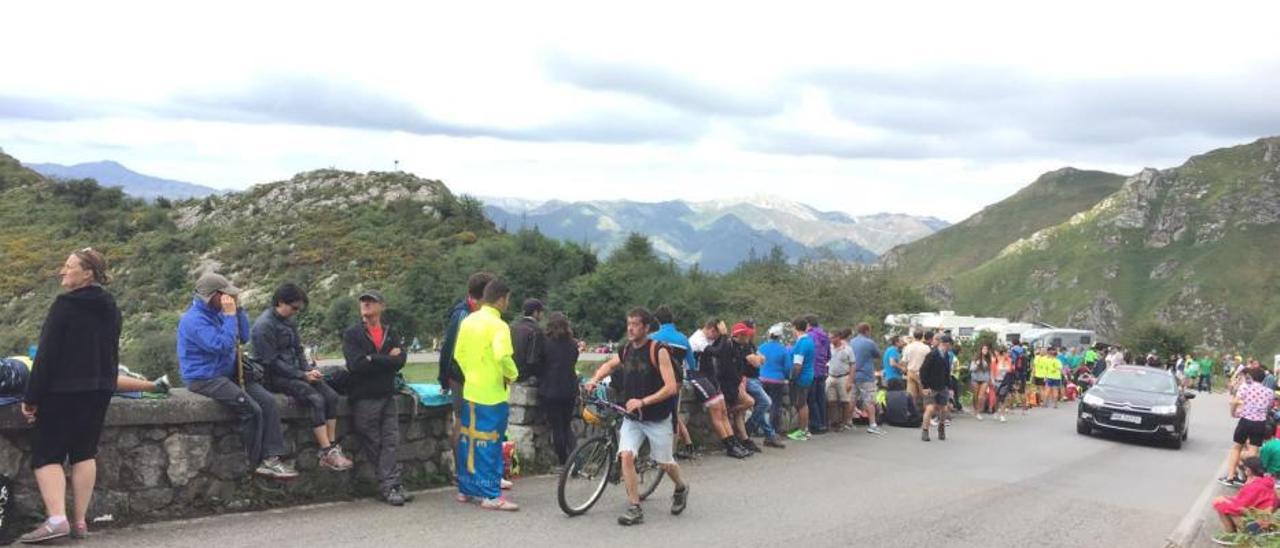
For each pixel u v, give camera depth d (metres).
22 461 5.95
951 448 14.22
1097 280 147.38
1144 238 154.62
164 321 61.44
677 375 7.79
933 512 8.98
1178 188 160.00
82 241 94.50
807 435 14.41
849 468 11.52
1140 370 18.59
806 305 46.66
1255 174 155.38
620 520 7.57
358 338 7.64
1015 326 48.50
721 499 9.03
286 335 7.38
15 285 77.62
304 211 104.50
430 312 72.38
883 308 47.16
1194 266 140.12
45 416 5.70
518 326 9.54
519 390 9.87
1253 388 12.05
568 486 7.76
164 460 6.63
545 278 80.62
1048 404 26.45
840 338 15.32
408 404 8.27
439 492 8.35
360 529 6.79
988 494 10.23
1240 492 8.61
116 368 6.04
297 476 7.39
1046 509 9.58
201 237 96.94
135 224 100.44
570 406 9.62
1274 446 9.37
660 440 7.79
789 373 13.84
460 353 7.87
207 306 6.85
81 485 5.91
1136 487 11.53
